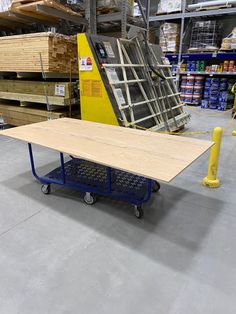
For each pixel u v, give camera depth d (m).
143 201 1.99
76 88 3.68
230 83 6.23
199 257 1.64
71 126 2.52
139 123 3.41
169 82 4.53
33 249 1.71
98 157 1.68
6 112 4.45
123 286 1.43
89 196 2.22
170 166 1.53
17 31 4.74
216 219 2.04
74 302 1.34
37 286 1.43
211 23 6.13
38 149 3.61
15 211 2.14
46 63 3.28
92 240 1.80
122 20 3.95
